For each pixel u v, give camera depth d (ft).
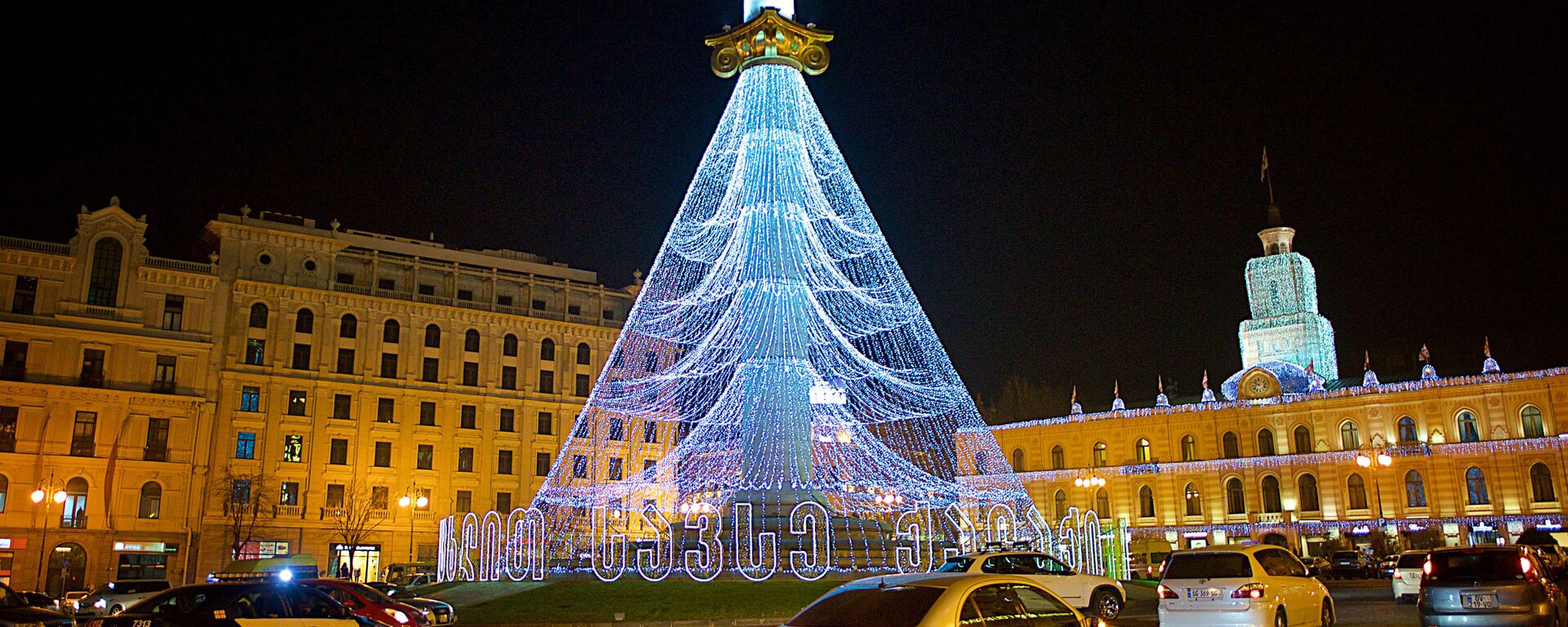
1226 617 65.21
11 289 234.38
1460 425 228.22
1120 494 263.70
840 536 139.74
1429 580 68.28
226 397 250.98
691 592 117.29
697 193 161.89
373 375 269.23
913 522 148.97
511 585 132.87
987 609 42.04
